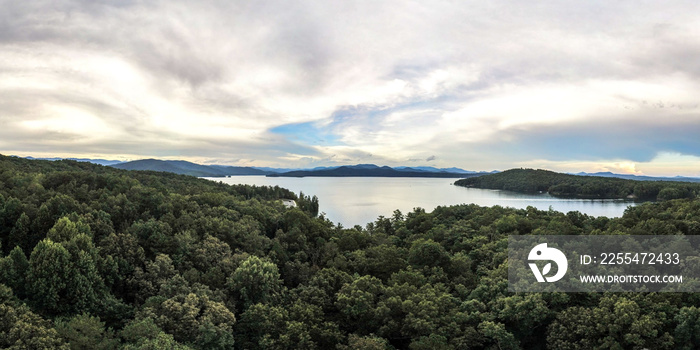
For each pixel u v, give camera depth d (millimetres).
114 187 107812
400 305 62875
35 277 53594
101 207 84812
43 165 149625
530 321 61719
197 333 53062
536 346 65250
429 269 84938
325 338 58125
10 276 53781
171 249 74875
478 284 76812
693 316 54688
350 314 64438
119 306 56938
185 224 85625
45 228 71312
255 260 71438
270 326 57969
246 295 64750
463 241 103062
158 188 122625
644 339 55594
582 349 57719
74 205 77938
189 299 56750
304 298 67062
